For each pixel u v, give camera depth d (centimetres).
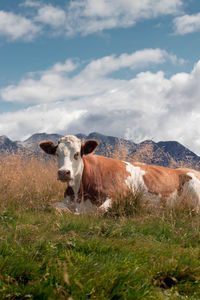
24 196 707
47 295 249
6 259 292
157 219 550
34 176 827
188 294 298
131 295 263
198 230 489
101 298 257
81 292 259
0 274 275
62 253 337
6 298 250
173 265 332
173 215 587
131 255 357
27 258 307
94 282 275
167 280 318
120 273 291
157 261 349
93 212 623
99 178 702
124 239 422
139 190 693
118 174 716
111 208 624
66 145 685
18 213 553
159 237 466
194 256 371
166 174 761
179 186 762
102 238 415
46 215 584
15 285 265
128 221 532
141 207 629
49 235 397
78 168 686
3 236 374
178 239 454
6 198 677
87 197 699
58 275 279
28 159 954
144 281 295
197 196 748
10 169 848
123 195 658
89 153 695
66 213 598
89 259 325
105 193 689
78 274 287
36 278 280
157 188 730
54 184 825
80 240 388
